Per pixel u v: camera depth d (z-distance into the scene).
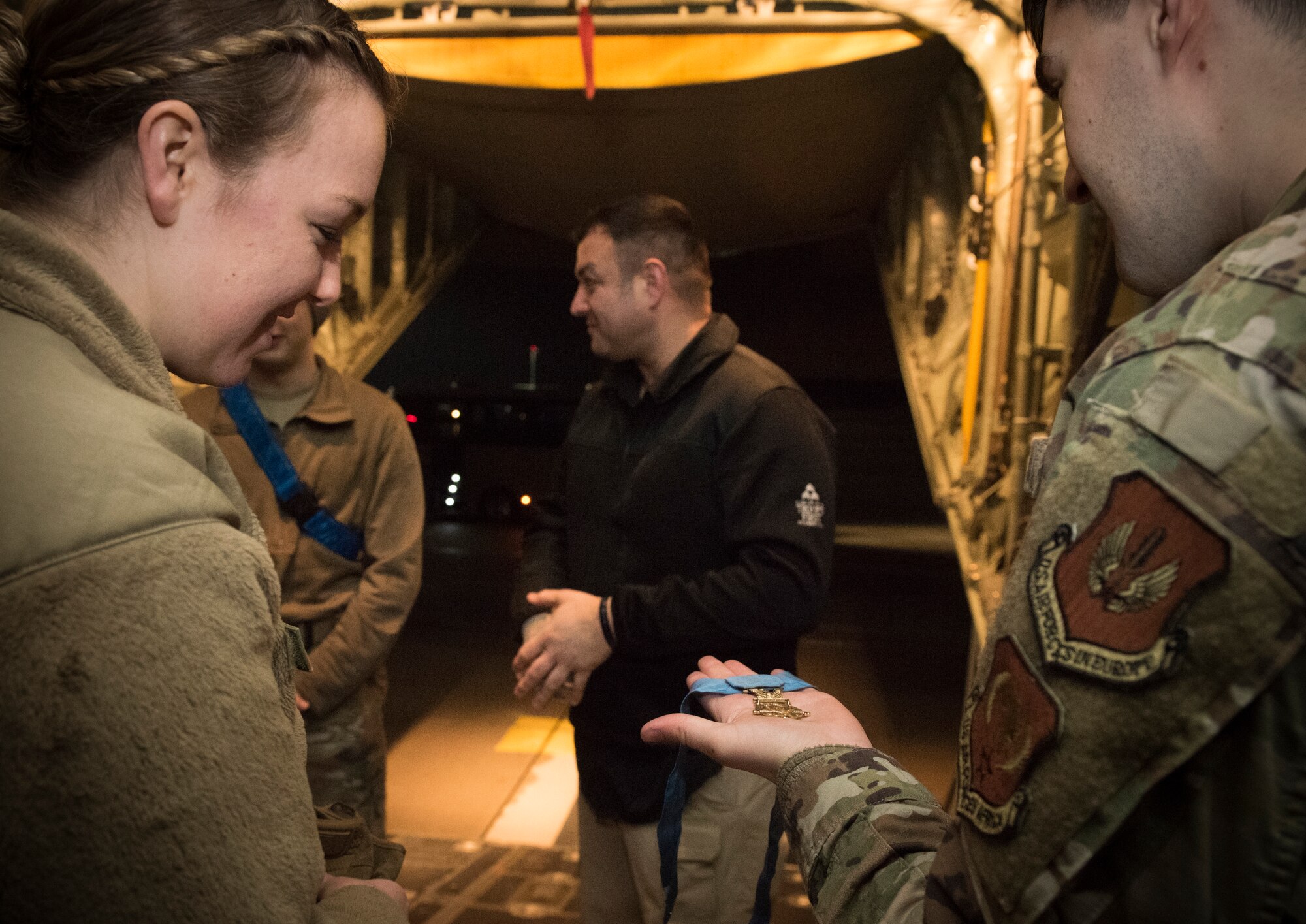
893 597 7.12
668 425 1.63
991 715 0.47
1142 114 0.51
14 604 0.43
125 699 0.43
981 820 0.46
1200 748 0.39
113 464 0.47
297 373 1.87
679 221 1.63
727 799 1.53
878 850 0.55
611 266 1.61
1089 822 0.41
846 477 12.78
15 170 0.59
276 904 0.47
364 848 0.82
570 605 1.59
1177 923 0.40
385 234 5.46
